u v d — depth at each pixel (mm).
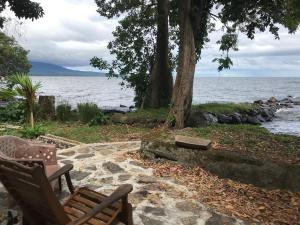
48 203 3150
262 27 13914
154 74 18328
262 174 5988
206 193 5621
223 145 7355
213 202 5289
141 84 19922
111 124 14133
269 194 5637
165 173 6473
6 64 36094
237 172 6191
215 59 13484
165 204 5180
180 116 12602
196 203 5238
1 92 11914
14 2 18031
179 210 5012
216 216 4852
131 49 19969
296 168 5820
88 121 14594
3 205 5086
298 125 23297
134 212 4895
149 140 7430
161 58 18219
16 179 3299
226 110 20625
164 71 18266
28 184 3193
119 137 11508
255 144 7426
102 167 6812
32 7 18359
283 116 28594
